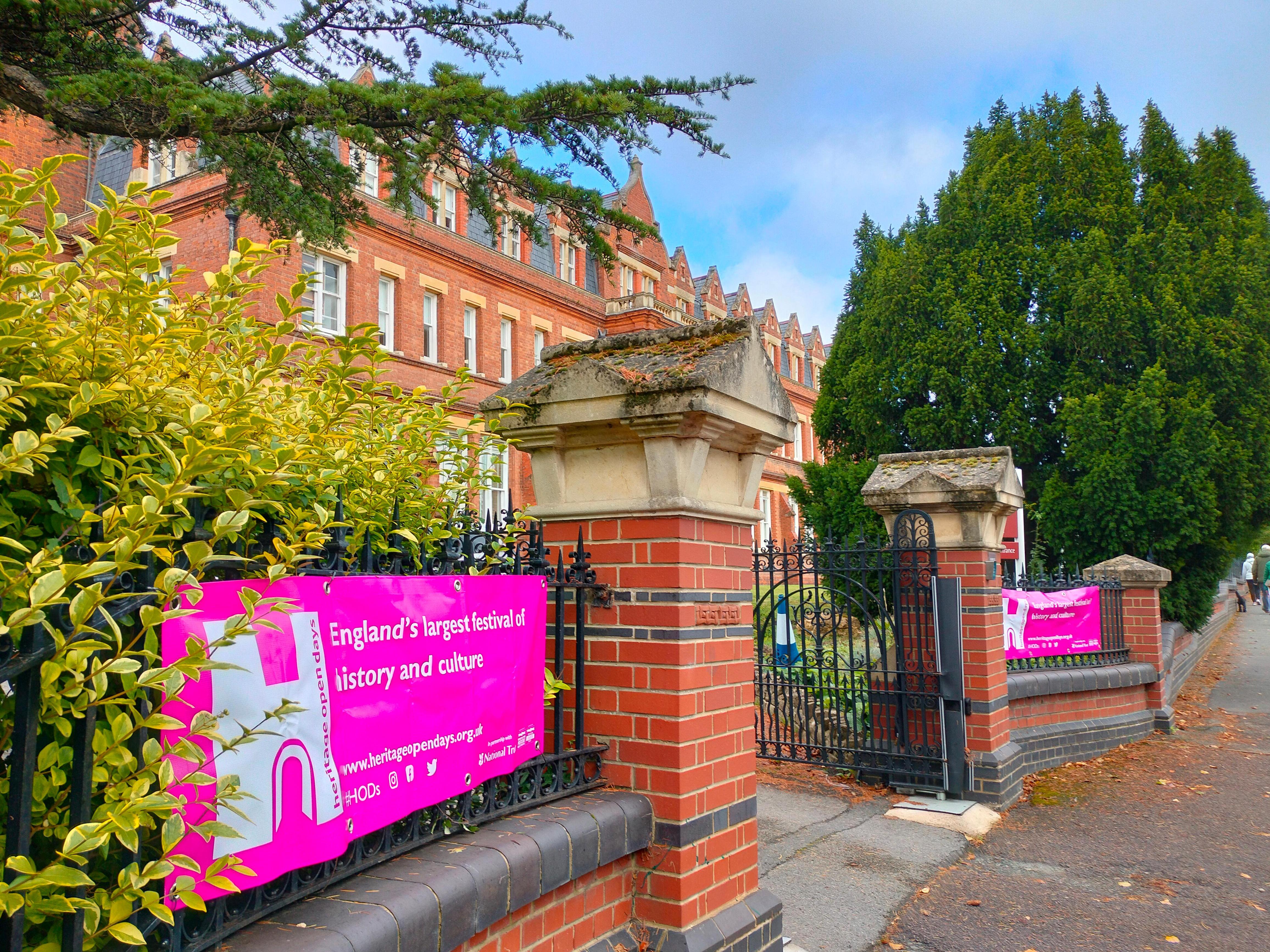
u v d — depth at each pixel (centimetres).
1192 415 1349
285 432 250
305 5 493
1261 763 867
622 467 360
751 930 362
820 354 4575
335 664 227
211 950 189
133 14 498
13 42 473
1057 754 862
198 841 184
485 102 471
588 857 297
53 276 177
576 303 2838
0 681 138
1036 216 1641
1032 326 1551
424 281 2283
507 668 302
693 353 359
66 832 160
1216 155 1576
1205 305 1464
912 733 734
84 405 164
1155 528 1388
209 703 189
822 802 694
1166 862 580
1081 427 1430
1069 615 945
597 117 500
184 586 169
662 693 340
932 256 1692
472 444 363
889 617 841
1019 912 488
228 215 981
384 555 278
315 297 1970
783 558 789
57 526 180
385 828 247
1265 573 3023
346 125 468
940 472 738
